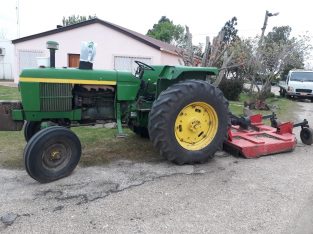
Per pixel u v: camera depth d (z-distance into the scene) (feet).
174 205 10.64
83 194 11.23
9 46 80.53
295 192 11.97
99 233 8.94
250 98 48.06
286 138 17.43
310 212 10.43
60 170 12.37
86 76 13.71
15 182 12.18
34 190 11.49
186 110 14.52
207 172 13.76
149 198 11.07
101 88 14.57
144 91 15.51
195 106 14.65
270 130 19.03
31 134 14.89
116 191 11.54
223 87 53.16
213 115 14.93
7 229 9.03
